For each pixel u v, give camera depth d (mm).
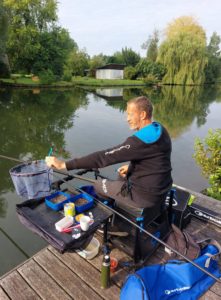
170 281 1778
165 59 29266
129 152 1706
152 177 1767
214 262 2018
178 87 30109
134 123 1844
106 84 32469
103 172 5184
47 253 2256
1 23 20703
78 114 12461
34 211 1945
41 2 27047
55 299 1854
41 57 26359
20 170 2006
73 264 2143
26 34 25031
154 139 1695
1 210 3920
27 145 7617
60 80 28266
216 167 3785
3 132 8906
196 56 28703
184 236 2145
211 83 39812
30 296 1873
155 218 2074
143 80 36000
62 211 1956
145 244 2082
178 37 28812
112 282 1981
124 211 2107
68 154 6879
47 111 12945
